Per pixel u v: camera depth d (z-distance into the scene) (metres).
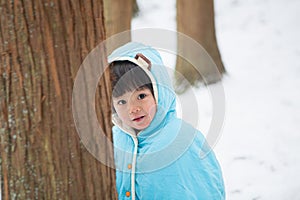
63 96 1.45
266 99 4.64
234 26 5.95
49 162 1.47
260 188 3.47
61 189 1.49
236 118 4.34
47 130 1.45
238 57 5.37
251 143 3.98
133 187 1.89
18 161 1.47
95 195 1.54
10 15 1.39
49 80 1.43
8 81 1.43
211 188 1.90
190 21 4.72
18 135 1.45
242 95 4.71
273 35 5.74
